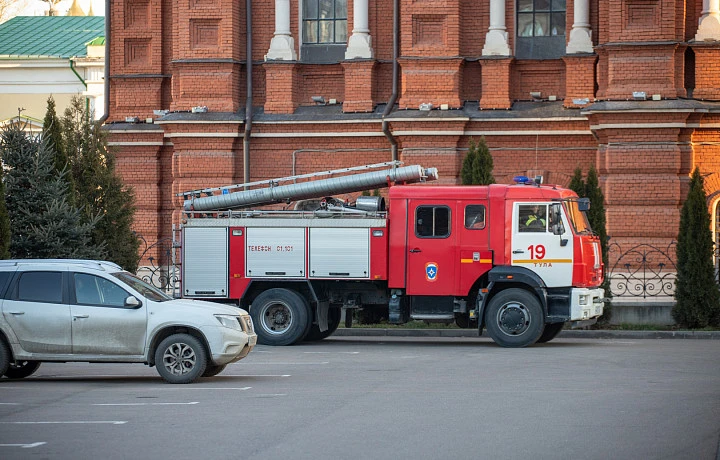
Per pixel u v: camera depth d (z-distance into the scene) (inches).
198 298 1034.7
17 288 733.9
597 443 490.3
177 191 1438.2
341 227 1010.1
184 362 713.6
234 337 721.6
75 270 735.1
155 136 1480.1
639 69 1302.9
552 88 1392.7
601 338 1075.3
